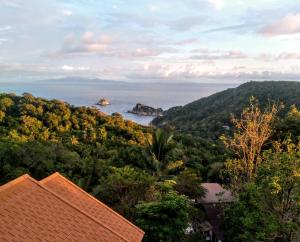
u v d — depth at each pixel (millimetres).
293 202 18719
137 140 66562
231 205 22391
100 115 78438
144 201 24656
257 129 28141
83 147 56188
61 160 45594
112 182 27719
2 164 40500
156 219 20844
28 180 12812
